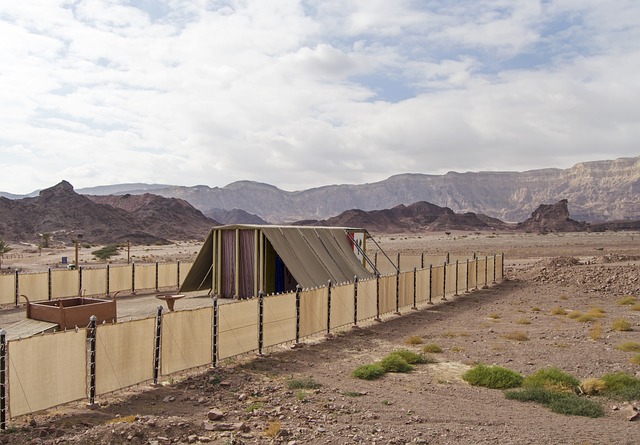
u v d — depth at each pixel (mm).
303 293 16969
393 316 22688
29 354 9445
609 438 8820
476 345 16938
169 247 130500
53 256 89125
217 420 9625
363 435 8867
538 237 155750
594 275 34250
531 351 16031
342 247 28750
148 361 11695
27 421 9500
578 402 10750
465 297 28969
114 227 185375
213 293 27219
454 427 9422
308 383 12156
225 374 12945
